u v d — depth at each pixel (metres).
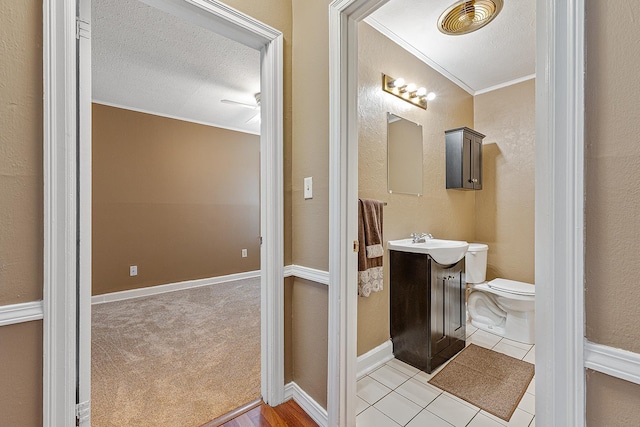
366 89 2.03
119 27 2.12
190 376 1.85
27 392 0.91
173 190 3.96
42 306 0.92
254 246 4.77
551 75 0.67
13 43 0.88
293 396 1.61
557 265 0.66
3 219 0.87
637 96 0.57
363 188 2.00
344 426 1.34
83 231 1.06
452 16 2.04
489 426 1.46
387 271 2.15
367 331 1.99
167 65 2.64
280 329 1.55
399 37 2.26
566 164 0.65
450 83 2.86
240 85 3.05
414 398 1.68
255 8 1.47
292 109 1.63
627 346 0.59
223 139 4.43
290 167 1.62
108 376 1.85
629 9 0.58
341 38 1.33
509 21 2.09
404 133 2.32
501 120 3.05
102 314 3.01
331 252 1.35
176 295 3.71
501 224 3.05
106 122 3.47
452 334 2.16
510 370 1.97
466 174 2.71
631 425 0.59
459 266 2.24
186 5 1.27
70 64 0.97
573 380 0.65
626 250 0.59
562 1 0.65
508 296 2.43
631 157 0.58
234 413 1.50
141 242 3.70
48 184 0.92
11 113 0.88
